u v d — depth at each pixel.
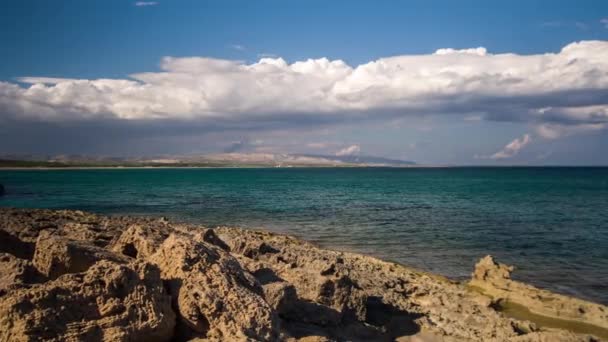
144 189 109.25
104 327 8.52
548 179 173.38
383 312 17.36
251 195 92.38
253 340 8.84
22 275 9.78
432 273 28.12
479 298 21.20
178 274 10.02
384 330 15.17
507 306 21.25
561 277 27.45
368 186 129.75
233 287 10.03
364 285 19.28
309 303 13.84
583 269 29.39
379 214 58.69
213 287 9.84
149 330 8.82
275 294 12.50
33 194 87.94
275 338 9.59
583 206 69.38
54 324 8.16
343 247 36.34
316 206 69.31
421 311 18.23
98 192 96.31
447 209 65.31
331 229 45.66
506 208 66.44
